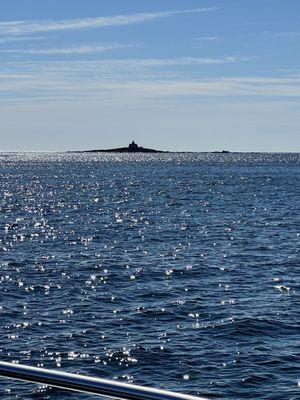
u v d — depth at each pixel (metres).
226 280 40.28
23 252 53.25
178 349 25.05
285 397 20.16
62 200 106.56
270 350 24.95
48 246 56.81
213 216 82.19
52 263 47.38
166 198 110.25
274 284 38.94
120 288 37.84
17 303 33.62
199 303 33.44
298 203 100.50
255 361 23.56
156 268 44.81
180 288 37.72
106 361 23.69
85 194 118.56
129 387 3.83
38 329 28.12
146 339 26.50
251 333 27.36
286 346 25.53
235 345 25.66
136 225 73.00
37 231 67.69
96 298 34.94
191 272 43.16
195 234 64.81
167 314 31.00
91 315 30.88
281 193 120.94
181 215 83.56
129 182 153.62
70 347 25.38
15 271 43.81
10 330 27.97
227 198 110.19
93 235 64.19
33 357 24.22
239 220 77.50
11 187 135.62
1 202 103.00
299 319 29.84
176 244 57.84
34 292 36.66
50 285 38.72
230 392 20.59
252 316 30.16
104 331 27.84
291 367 22.92
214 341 26.23
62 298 35.00
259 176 182.25
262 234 64.44
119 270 44.12
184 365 23.17
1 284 38.94
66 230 68.44
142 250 54.19
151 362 23.53
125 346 25.45
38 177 175.50
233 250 53.78
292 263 46.88
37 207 95.50
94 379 3.95
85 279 40.75
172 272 43.16
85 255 51.34
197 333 27.45
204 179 166.50
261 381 21.53
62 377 4.02
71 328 28.31
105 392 3.89
